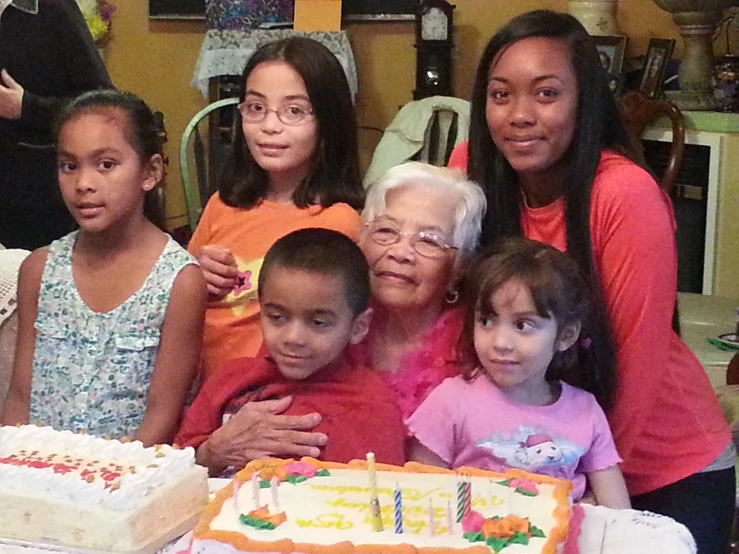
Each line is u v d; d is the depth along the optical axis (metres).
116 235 1.70
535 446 1.50
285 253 1.53
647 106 3.66
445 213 1.61
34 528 1.24
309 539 1.14
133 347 1.67
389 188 1.63
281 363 1.55
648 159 3.80
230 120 4.33
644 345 1.54
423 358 1.64
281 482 1.30
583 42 1.55
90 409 1.66
